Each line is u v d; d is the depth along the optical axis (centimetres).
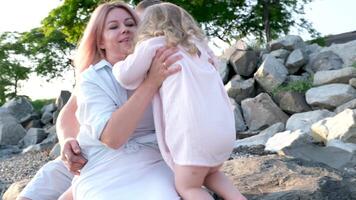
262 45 1341
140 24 304
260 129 1034
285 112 1048
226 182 298
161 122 289
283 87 1080
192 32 297
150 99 284
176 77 281
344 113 789
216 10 2380
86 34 329
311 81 1086
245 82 1137
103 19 324
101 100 293
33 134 1469
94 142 298
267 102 1052
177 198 276
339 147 714
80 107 296
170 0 2216
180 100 277
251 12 2531
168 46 286
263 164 418
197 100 277
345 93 980
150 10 303
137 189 281
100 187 287
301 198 347
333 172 395
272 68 1120
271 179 386
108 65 309
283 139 795
